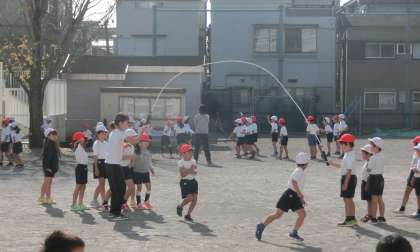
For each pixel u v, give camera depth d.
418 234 12.56
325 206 16.08
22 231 12.61
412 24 53.66
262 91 55.03
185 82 44.69
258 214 14.82
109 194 15.10
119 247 11.19
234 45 55.62
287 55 55.28
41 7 33.22
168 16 59.31
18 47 33.03
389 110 53.94
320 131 33.22
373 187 13.55
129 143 14.42
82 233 12.41
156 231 12.68
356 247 11.42
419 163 14.34
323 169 25.19
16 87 36.19
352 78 53.97
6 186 19.53
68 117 41.81
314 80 55.25
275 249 11.19
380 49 54.00
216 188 19.44
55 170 16.11
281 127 30.05
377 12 57.69
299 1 57.81
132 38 59.97
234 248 11.22
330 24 54.97
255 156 31.03
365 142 40.06
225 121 51.19
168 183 20.34
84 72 41.84
